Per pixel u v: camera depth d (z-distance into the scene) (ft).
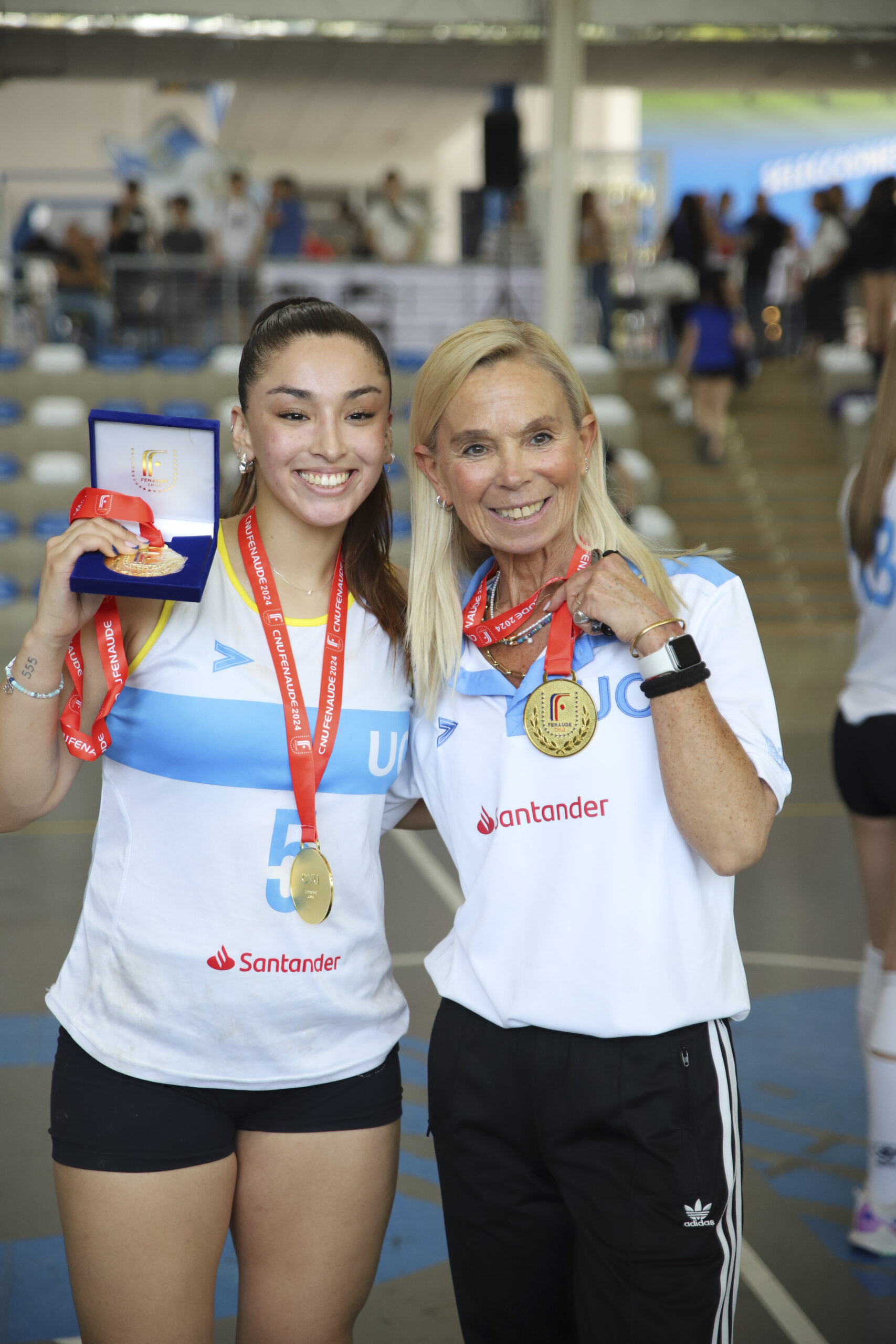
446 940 5.62
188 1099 5.29
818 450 41.37
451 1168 5.30
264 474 5.38
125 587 4.65
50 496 35.73
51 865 17.30
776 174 70.54
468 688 5.25
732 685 5.06
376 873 5.67
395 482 35.76
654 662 4.69
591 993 4.91
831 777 22.27
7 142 64.75
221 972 5.24
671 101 69.62
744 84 48.80
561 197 37.83
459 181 75.10
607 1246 4.92
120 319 41.98
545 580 5.38
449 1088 5.26
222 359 40.19
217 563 5.48
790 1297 7.59
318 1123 5.47
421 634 5.38
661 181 50.11
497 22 37.76
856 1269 7.90
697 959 4.97
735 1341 7.14
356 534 5.68
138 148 51.31
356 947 5.51
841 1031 11.78
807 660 32.07
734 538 38.14
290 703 5.28
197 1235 5.31
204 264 42.09
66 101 64.95
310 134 68.08
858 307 44.39
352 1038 5.53
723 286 38.58
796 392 43.32
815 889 16.35
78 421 37.58
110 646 5.08
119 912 5.32
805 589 37.01
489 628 5.23
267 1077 5.34
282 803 5.30
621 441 39.19
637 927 4.91
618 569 4.86
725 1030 5.05
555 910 4.99
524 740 5.08
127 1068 5.23
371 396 5.28
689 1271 4.89
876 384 41.22
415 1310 7.59
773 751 4.95
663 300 43.96
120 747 5.32
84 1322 5.34
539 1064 5.00
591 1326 4.99
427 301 41.68
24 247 43.04
